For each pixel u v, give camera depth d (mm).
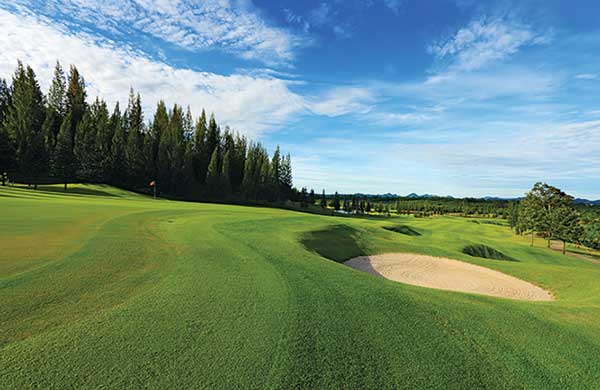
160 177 68312
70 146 56062
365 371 4289
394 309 6668
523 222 63125
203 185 79562
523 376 4484
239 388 3654
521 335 5816
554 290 13203
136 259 9078
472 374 4438
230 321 5441
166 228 15492
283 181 98562
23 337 4422
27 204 23047
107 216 18062
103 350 4211
